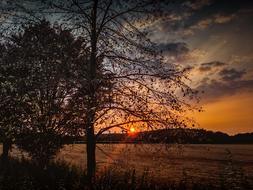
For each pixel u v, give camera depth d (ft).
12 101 50.03
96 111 40.78
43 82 42.39
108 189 41.86
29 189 43.80
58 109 43.80
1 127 54.29
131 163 92.27
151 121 41.39
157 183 47.34
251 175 82.69
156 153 42.39
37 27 42.32
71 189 43.32
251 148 341.82
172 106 40.63
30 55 42.01
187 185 50.60
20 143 59.36
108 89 40.01
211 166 112.37
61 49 40.98
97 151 144.66
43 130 53.06
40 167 59.67
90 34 42.91
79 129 43.37
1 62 44.04
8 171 58.13
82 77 40.52
